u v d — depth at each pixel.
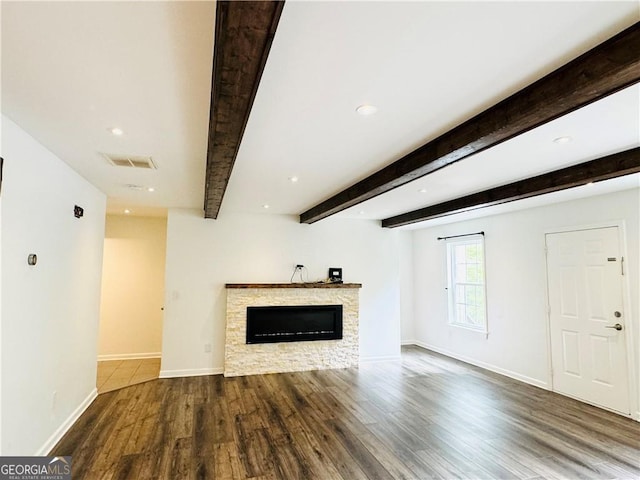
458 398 4.36
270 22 1.12
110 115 2.15
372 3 1.22
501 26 1.36
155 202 4.89
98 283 4.21
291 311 5.61
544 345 4.76
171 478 2.62
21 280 2.45
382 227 6.45
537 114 1.80
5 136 2.19
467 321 6.26
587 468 2.81
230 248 5.59
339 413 3.87
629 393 3.82
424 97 1.91
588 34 1.42
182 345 5.27
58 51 1.53
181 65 1.63
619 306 3.95
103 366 5.68
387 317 6.36
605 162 2.86
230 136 2.06
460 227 6.34
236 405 4.09
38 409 2.75
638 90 1.80
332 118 2.17
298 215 5.97
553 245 4.68
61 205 3.06
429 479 2.64
